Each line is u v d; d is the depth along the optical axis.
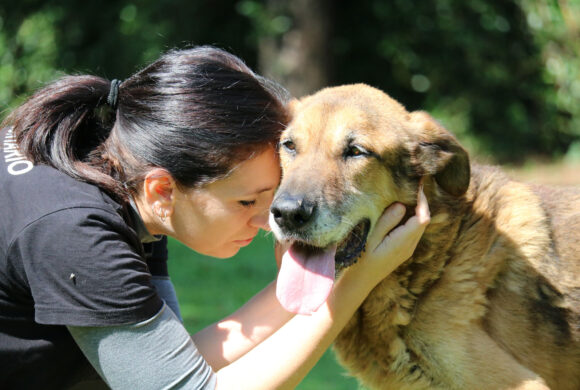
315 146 3.86
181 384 3.04
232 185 3.21
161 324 3.08
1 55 19.62
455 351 3.84
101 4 18.97
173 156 3.13
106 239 2.97
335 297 3.41
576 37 17.53
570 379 4.22
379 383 4.23
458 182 3.95
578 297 4.09
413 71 18.86
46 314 2.91
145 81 3.29
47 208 2.96
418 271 3.93
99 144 3.36
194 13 18.81
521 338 4.01
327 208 3.61
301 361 3.24
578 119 17.59
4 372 3.14
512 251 4.07
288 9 16.88
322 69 16.98
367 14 18.97
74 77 3.42
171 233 3.39
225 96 3.22
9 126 3.51
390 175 3.91
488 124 18.20
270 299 3.76
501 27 17.88
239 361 3.23
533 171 16.16
